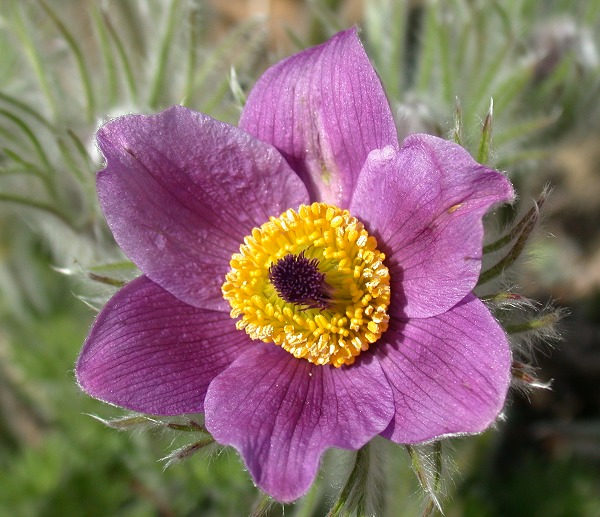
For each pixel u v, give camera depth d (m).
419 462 0.13
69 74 0.20
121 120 0.14
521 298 0.13
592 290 0.24
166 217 0.14
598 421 0.23
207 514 0.21
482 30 0.19
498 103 0.18
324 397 0.14
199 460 0.20
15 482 0.21
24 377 0.22
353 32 0.14
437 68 0.19
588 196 0.25
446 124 0.16
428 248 0.13
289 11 0.26
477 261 0.12
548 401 0.23
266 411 0.14
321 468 0.14
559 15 0.20
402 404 0.13
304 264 0.14
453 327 0.13
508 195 0.12
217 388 0.14
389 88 0.19
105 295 0.16
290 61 0.14
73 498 0.21
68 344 0.22
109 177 0.14
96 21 0.18
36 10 0.20
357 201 0.14
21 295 0.23
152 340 0.14
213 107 0.18
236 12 0.26
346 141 0.14
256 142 0.14
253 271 0.14
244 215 0.15
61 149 0.18
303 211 0.14
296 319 0.14
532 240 0.14
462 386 0.13
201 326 0.15
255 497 0.20
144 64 0.20
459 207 0.13
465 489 0.21
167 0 0.18
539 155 0.19
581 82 0.19
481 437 0.21
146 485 0.21
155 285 0.14
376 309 0.14
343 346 0.14
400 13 0.19
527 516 0.21
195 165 0.14
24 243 0.23
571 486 0.21
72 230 0.19
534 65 0.18
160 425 0.14
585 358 0.23
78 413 0.21
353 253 0.14
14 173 0.18
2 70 0.21
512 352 0.13
